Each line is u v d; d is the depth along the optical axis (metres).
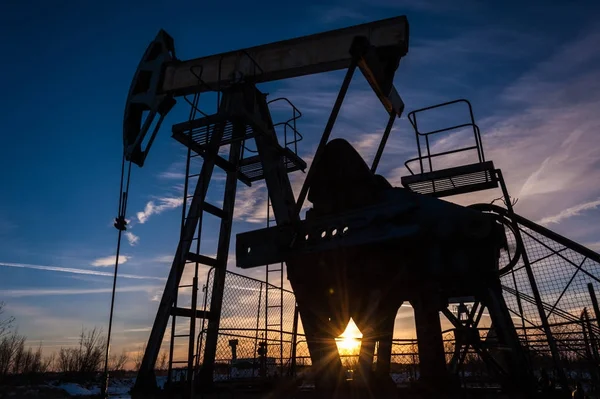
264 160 12.03
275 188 11.71
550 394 6.88
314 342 7.84
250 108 11.73
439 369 7.05
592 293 8.73
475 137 11.24
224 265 11.71
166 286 10.82
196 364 9.38
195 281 10.02
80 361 42.44
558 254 9.23
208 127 11.36
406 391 7.15
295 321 11.07
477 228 7.13
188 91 13.09
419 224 7.24
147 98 13.51
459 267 7.19
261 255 7.86
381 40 10.95
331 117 8.41
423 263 7.38
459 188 11.69
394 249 7.43
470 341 7.40
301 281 7.95
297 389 8.77
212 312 11.22
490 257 7.16
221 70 12.54
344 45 11.41
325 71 11.86
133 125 13.96
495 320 7.19
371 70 9.69
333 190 7.86
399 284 7.47
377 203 7.51
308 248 7.46
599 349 8.23
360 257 7.49
